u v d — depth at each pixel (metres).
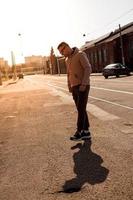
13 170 3.61
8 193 2.94
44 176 3.29
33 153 4.28
